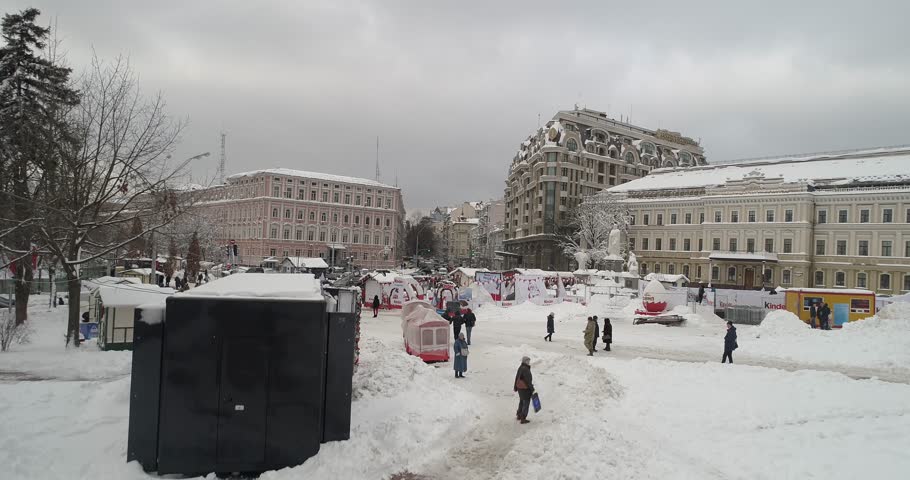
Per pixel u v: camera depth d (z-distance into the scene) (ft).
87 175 74.64
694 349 85.87
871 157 284.00
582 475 31.30
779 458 35.32
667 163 424.05
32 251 64.75
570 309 132.98
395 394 46.52
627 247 291.38
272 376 32.48
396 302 149.89
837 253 245.45
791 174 284.00
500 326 114.62
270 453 32.30
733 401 49.55
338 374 34.99
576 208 331.57
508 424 43.42
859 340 80.53
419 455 35.63
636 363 67.10
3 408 40.42
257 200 349.00
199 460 31.48
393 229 396.37
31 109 80.02
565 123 365.40
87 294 102.63
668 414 45.70
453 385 54.49
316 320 33.09
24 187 74.95
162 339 31.86
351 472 31.71
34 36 88.02
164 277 172.55
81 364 59.93
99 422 37.86
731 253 269.64
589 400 49.39
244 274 40.81
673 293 147.84
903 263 228.43
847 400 49.52
